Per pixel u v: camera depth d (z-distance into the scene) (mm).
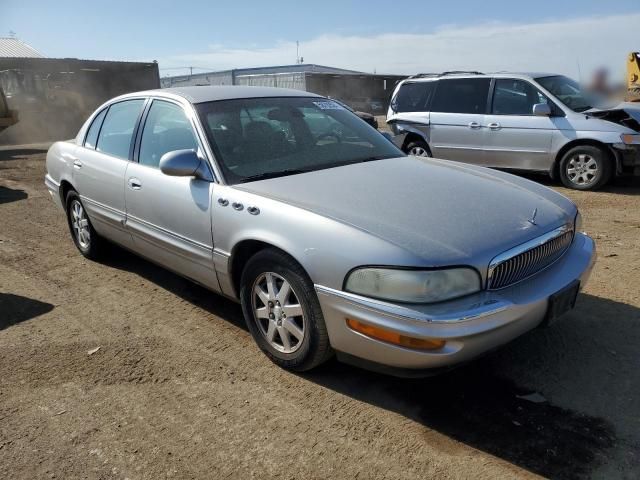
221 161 3619
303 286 3037
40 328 4051
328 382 3266
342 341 2914
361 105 32156
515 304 2736
